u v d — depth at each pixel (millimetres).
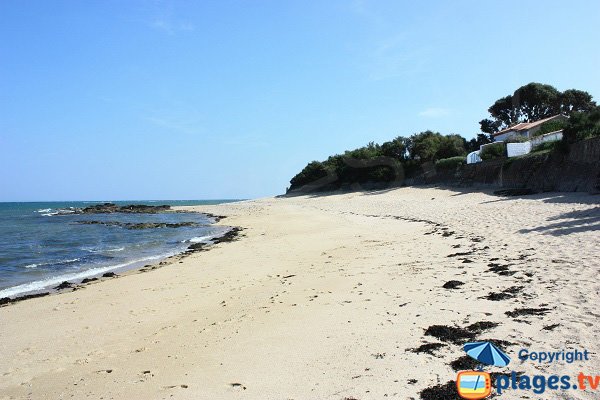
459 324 6781
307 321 8117
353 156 76688
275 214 47750
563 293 7496
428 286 9453
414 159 64062
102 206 82875
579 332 5754
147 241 28656
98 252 23797
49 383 6637
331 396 5008
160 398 5574
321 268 13703
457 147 59250
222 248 21625
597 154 22984
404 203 37625
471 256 12172
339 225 28375
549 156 28359
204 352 7180
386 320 7496
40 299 12664
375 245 17469
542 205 20500
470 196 33531
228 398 5332
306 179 95688
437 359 5594
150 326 9250
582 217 15219
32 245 27625
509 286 8516
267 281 12711
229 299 10961
